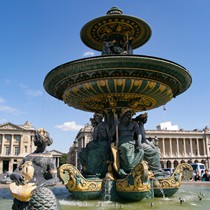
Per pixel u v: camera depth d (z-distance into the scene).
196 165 33.47
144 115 8.64
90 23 9.31
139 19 9.08
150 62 7.27
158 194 7.81
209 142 91.19
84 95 8.39
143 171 6.58
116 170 7.57
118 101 8.38
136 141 7.96
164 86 8.12
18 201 3.36
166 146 87.69
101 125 8.56
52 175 3.69
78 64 7.37
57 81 8.45
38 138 3.89
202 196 8.26
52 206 2.62
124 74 7.47
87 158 8.36
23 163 3.60
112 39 9.53
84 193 7.24
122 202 6.99
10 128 100.19
